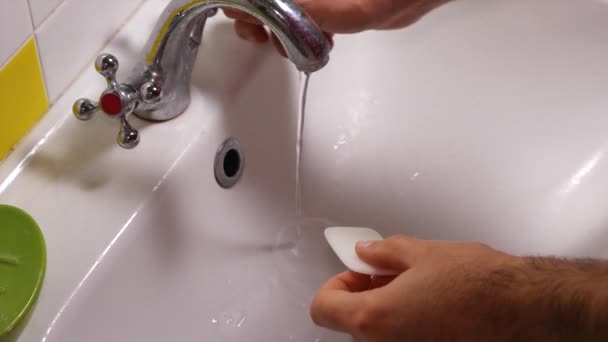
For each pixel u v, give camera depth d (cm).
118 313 53
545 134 70
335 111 73
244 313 63
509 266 47
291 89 69
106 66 50
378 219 70
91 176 55
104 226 53
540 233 67
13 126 54
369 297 48
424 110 73
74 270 50
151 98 53
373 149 72
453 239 68
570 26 70
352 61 74
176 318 58
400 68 74
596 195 67
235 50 65
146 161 57
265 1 46
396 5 62
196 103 61
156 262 56
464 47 74
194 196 60
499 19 72
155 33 54
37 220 53
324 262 67
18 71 52
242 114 64
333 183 71
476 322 46
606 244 65
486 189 69
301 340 62
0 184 54
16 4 49
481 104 72
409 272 48
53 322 48
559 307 45
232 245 64
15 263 49
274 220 68
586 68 70
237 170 65
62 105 58
